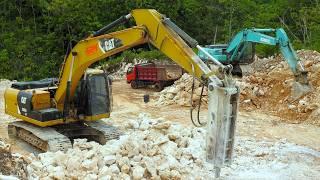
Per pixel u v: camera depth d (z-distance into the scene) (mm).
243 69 24516
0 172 9539
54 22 47062
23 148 13961
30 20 48719
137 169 10359
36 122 13516
